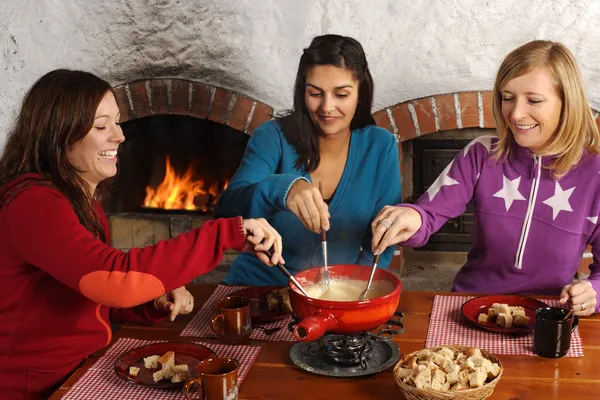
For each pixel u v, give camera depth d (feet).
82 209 4.99
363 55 6.75
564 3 9.79
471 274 6.80
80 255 4.48
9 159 5.01
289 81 10.56
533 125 6.06
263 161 7.11
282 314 5.59
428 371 4.17
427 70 10.30
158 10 10.37
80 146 4.97
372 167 7.18
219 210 6.88
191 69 10.66
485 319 5.42
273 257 4.86
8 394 4.89
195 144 11.95
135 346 5.16
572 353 4.90
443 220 6.63
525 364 4.75
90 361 4.93
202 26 10.41
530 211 6.43
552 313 4.94
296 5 10.22
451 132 11.11
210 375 4.05
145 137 11.91
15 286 4.83
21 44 10.58
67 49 10.61
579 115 5.98
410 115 10.50
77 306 5.01
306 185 5.89
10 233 4.65
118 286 4.45
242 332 5.13
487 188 6.60
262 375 4.66
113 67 10.69
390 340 5.05
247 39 10.43
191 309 5.65
